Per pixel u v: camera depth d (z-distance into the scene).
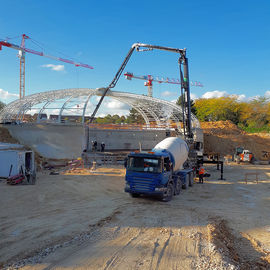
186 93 24.66
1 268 5.78
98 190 15.80
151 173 13.03
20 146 22.62
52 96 34.34
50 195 13.68
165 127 43.44
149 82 97.69
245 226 10.14
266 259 7.22
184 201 14.07
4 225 8.80
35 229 8.41
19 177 16.67
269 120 74.19
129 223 9.23
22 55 85.00
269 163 34.78
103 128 37.19
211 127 52.22
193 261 6.10
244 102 80.25
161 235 8.00
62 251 6.65
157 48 25.44
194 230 8.61
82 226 8.80
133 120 79.81
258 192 17.25
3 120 34.47
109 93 38.94
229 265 5.94
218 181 21.66
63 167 25.20
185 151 18.47
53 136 27.94
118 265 5.86
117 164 27.56
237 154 35.69
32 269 5.68
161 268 5.73
